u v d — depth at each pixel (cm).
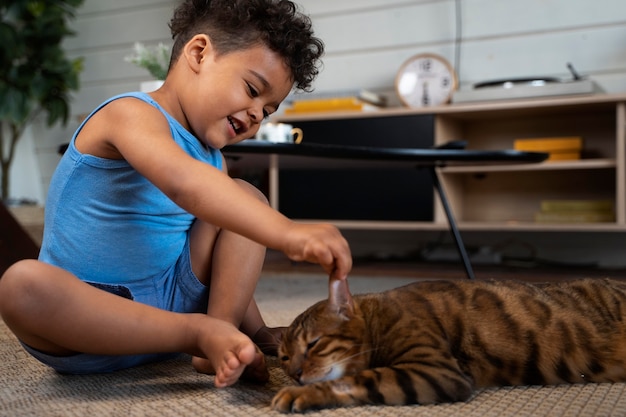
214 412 86
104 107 104
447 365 90
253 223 86
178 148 94
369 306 98
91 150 104
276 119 333
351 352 95
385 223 320
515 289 103
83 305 92
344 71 364
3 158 425
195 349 98
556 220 299
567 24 317
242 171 357
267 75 104
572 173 323
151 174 92
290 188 340
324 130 328
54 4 407
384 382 86
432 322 96
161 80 231
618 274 279
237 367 89
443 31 341
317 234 83
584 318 102
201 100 105
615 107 297
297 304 194
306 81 114
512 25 327
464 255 223
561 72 319
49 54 400
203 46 105
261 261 111
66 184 107
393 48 353
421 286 103
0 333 150
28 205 394
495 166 305
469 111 306
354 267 309
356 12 360
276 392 97
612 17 309
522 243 331
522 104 294
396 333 95
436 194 313
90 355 103
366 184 325
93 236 107
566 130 321
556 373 100
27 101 398
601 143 315
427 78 331
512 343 98
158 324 96
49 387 101
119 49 434
